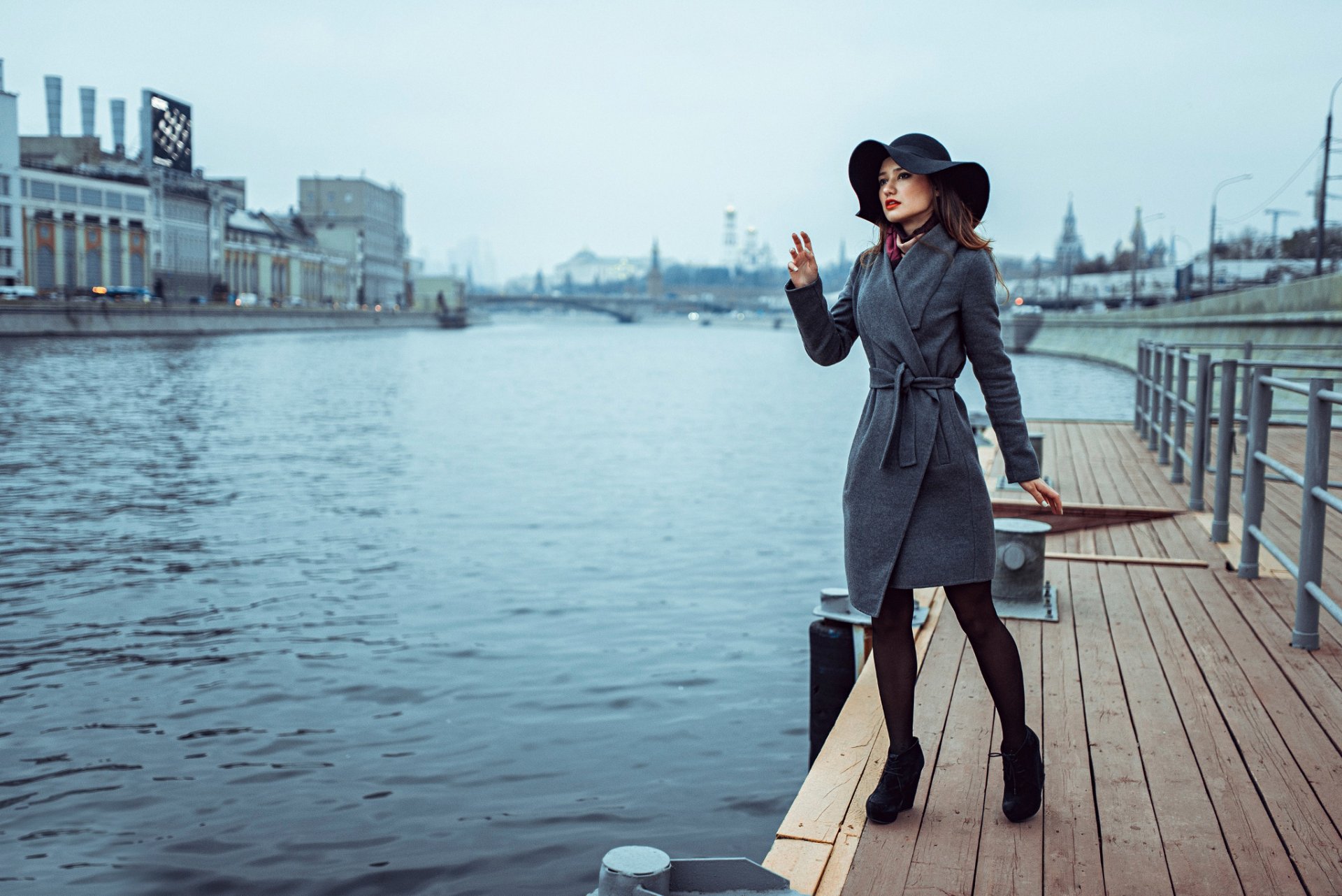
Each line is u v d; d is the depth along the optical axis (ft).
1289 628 17.65
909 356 10.25
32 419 95.55
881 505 10.35
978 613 10.64
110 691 25.17
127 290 321.32
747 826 18.34
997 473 34.12
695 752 21.72
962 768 12.10
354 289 613.93
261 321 383.24
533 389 151.43
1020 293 380.78
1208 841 10.40
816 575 38.34
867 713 13.79
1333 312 75.82
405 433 88.53
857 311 10.71
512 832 18.04
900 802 10.76
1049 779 11.87
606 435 88.99
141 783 19.99
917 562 10.26
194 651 28.37
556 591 35.53
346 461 70.44
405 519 48.75
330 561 39.83
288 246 499.92
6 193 283.38
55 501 52.85
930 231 10.33
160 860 16.96
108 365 177.27
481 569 38.65
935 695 14.38
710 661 27.94
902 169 10.23
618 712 24.07
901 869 9.92
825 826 10.73
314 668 27.04
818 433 93.20
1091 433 46.55
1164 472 35.12
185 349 239.30
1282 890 9.52
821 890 9.55
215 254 409.69
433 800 19.35
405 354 264.93
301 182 630.33
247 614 32.17
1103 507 28.48
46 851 17.25
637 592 35.50
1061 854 10.17
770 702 24.77
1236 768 12.09
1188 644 16.79
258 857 17.10
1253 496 20.99
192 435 84.94
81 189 319.27
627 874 8.40
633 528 46.78
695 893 8.83
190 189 390.83
